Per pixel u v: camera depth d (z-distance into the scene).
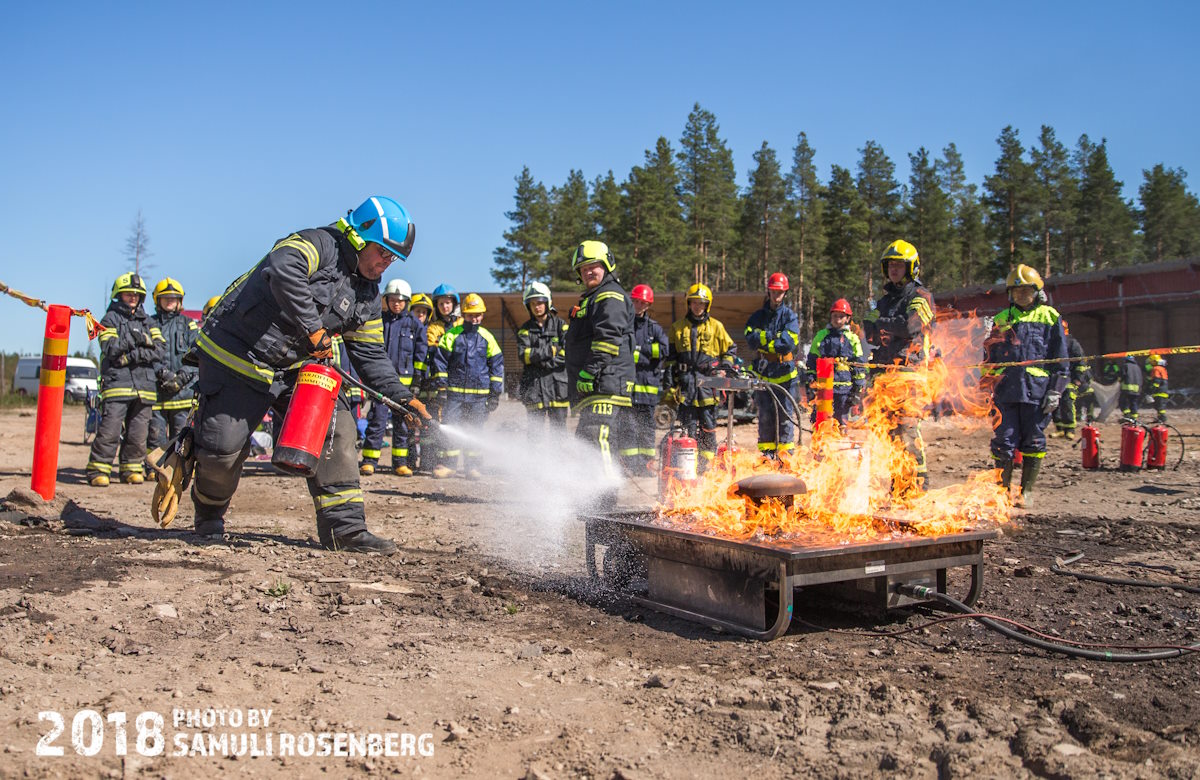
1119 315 29.02
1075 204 66.06
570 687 3.67
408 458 12.10
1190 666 4.00
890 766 2.92
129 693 3.44
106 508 8.16
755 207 69.19
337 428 6.24
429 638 4.33
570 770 2.89
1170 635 4.49
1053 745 3.02
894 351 8.02
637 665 3.97
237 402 6.11
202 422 6.11
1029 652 4.22
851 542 4.32
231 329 5.98
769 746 3.06
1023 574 5.83
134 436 10.25
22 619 4.37
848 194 64.00
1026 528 7.61
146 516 7.73
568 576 5.67
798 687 3.64
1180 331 27.20
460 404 11.67
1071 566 6.12
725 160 70.31
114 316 9.97
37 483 7.88
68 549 6.03
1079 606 5.07
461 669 3.87
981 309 28.34
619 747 3.07
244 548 6.24
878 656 4.12
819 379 8.87
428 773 2.86
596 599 5.14
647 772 2.87
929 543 4.49
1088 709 3.37
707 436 10.52
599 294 7.35
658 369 11.02
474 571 5.81
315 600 4.96
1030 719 3.28
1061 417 16.98
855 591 4.74
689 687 3.65
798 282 70.19
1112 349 29.16
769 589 4.58
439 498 9.52
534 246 64.69
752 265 70.62
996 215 66.31
